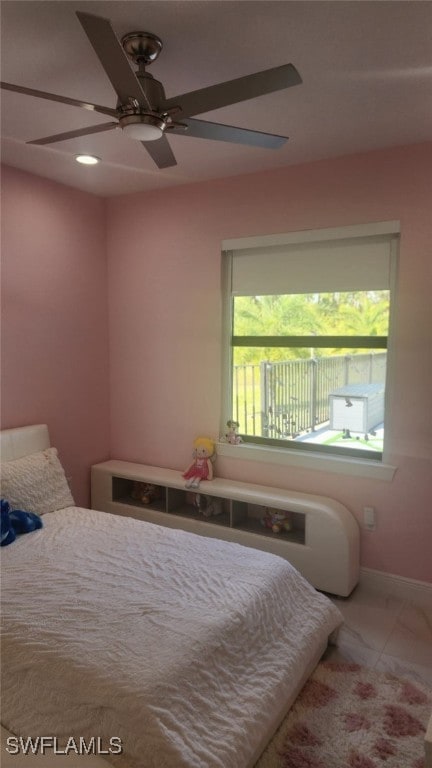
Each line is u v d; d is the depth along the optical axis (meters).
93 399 3.86
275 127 2.52
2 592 2.04
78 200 3.62
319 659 2.35
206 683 1.66
